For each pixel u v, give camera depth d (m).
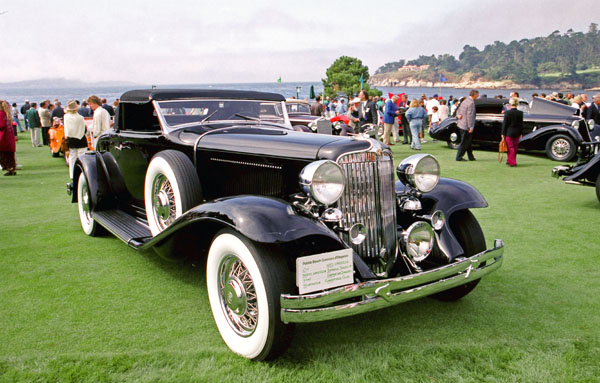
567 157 11.21
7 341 2.95
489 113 12.92
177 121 4.43
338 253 2.65
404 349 2.86
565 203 6.81
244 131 4.09
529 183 8.42
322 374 2.58
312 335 3.07
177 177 3.67
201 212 2.86
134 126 4.77
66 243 5.11
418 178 3.33
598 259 4.45
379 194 3.08
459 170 9.93
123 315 3.34
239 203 2.77
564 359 2.72
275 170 3.47
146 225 4.55
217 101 4.61
